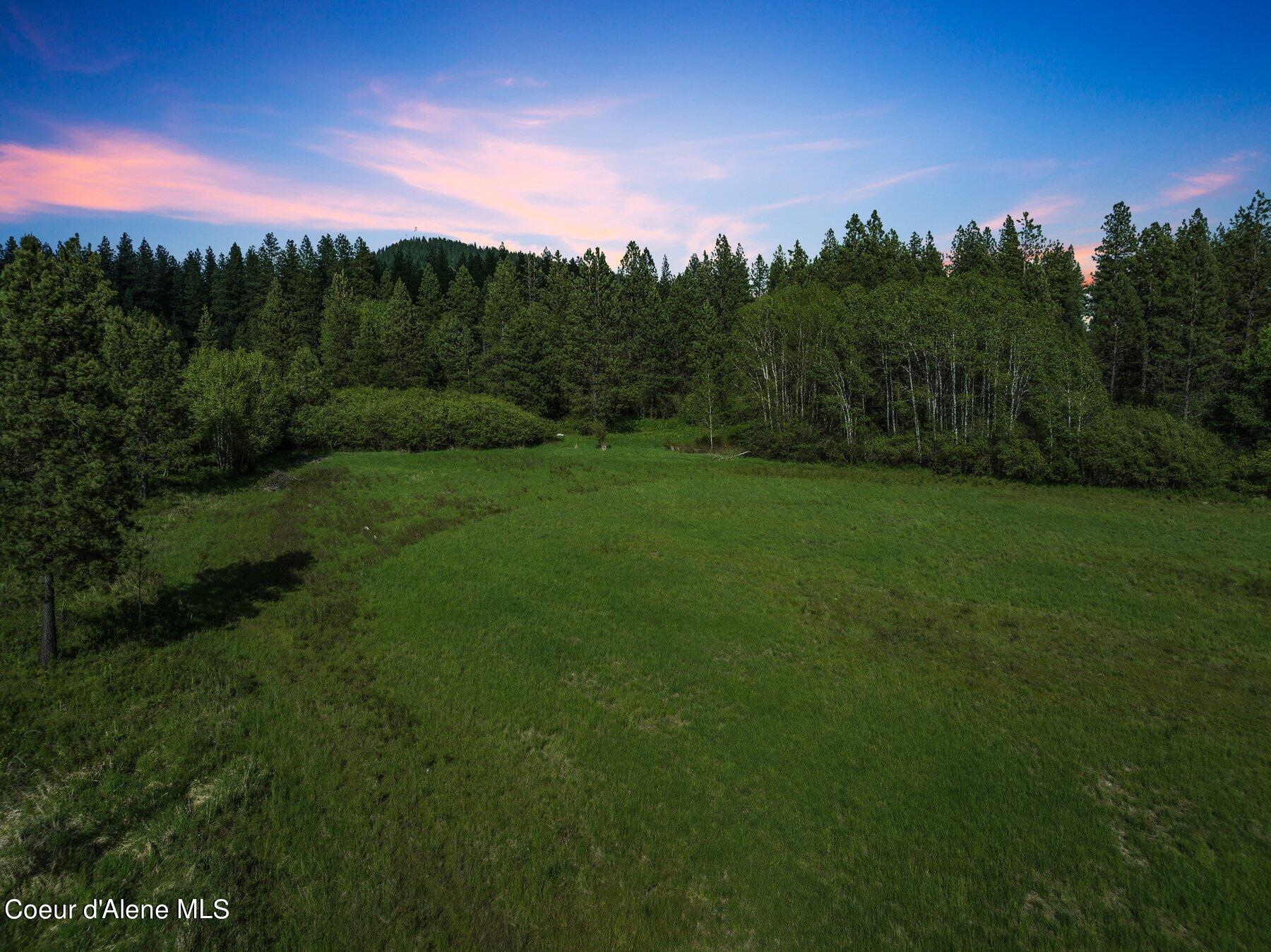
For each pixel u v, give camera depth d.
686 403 79.00
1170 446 44.56
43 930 8.80
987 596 23.53
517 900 9.95
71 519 15.07
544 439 73.88
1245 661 18.47
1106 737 14.63
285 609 21.33
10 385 14.50
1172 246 62.28
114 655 17.14
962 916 9.78
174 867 10.15
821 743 14.34
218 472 45.78
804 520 35.00
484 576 24.81
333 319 83.25
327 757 13.25
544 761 13.53
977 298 58.94
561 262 121.00
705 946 9.29
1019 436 50.81
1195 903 10.06
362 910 9.58
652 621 20.91
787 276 102.50
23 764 12.26
